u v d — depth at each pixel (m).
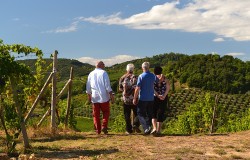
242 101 149.62
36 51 11.38
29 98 14.41
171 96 156.50
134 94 10.67
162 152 7.83
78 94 156.50
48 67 15.29
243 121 41.16
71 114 21.06
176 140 9.58
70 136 10.51
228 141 9.38
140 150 8.09
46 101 14.78
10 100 9.75
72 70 13.10
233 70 174.12
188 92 161.88
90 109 134.62
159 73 10.91
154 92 10.78
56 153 7.90
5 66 8.15
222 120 41.88
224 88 165.38
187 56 195.12
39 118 13.32
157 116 10.80
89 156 7.58
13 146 8.00
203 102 43.09
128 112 11.31
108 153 7.81
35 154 7.75
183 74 180.62
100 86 10.92
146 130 10.66
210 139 9.76
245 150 8.24
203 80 171.12
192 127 44.88
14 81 8.54
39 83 14.61
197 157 7.43
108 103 11.04
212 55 186.75
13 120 8.32
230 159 7.32
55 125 11.30
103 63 11.16
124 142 9.28
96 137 10.37
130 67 11.26
